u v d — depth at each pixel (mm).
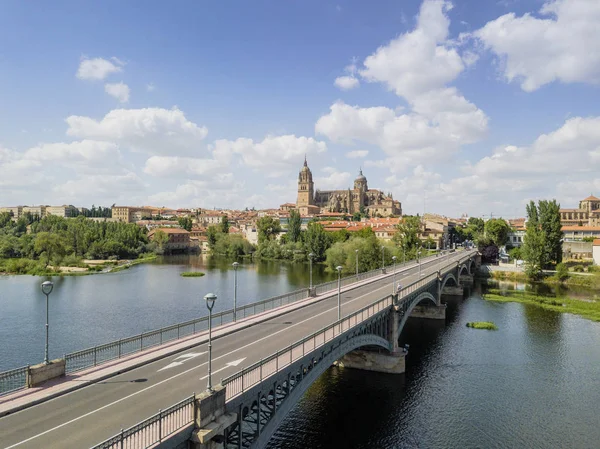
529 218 141500
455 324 75000
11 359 53031
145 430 18516
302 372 29781
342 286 70625
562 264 122688
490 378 50219
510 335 68000
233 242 192000
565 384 48656
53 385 24422
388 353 51500
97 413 21234
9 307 81312
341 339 35656
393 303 51625
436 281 78750
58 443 18203
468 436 37500
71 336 62594
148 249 195250
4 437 18672
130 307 81812
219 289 102438
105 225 199000
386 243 138750
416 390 46844
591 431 38438
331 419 40469
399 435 37625
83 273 129250
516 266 138250
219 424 20172
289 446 35750
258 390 24109
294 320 43562
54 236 139625
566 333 69000
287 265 155625
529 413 41688
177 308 81062
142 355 30531
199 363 29359
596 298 98250
